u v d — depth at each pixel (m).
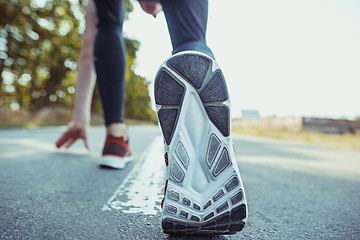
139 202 1.08
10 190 1.19
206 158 0.77
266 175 1.91
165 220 0.74
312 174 2.05
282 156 3.28
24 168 1.71
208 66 0.77
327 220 0.98
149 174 1.65
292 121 14.31
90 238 0.73
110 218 0.90
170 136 0.78
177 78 0.78
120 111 1.81
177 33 0.85
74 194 1.17
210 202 0.75
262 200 1.24
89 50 2.24
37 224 0.82
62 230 0.78
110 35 1.58
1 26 11.04
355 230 0.88
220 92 0.78
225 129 0.77
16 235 0.73
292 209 1.11
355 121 13.34
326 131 13.38
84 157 2.31
